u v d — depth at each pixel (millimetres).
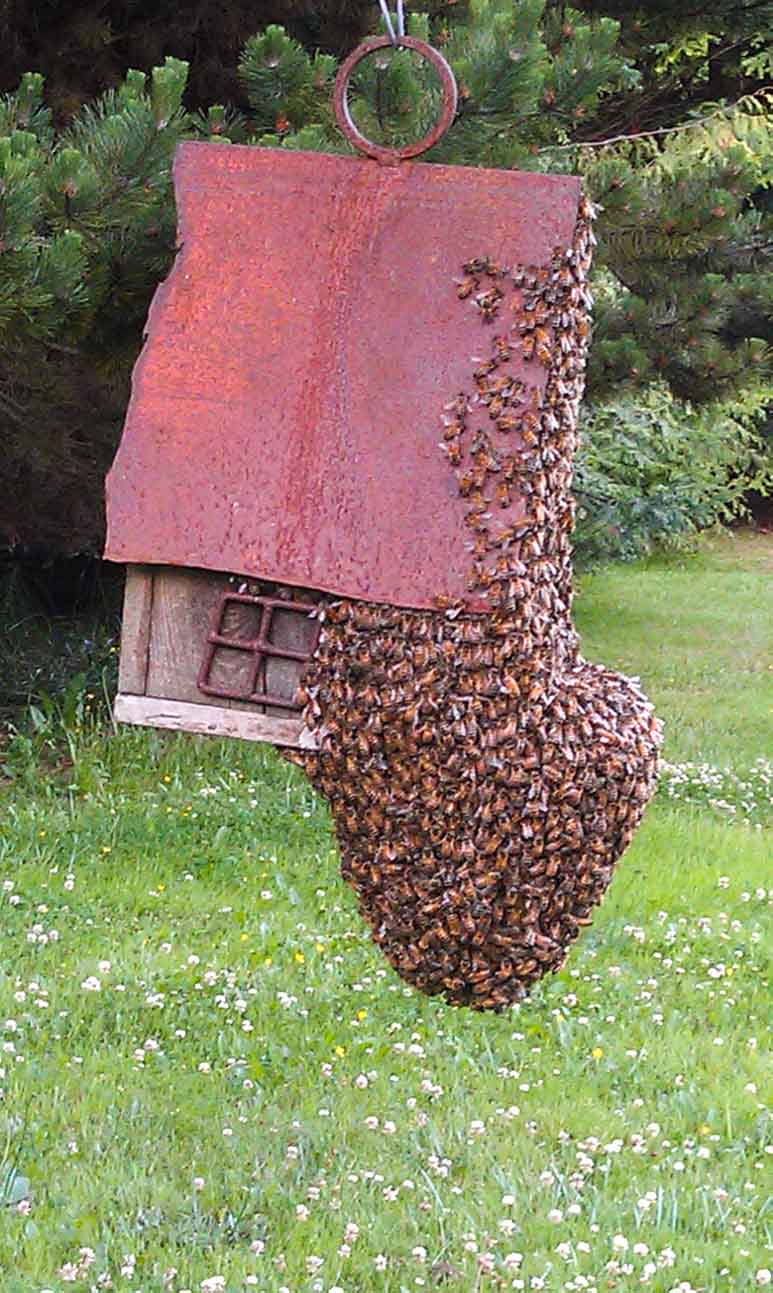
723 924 5941
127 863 6406
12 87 8109
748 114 11219
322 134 5809
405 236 2844
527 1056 4672
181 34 8203
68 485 8414
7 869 6246
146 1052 4582
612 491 14086
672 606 14703
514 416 2750
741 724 10062
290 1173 3906
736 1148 4137
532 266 2793
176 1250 3523
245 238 2889
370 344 2807
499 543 2729
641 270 8055
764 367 8367
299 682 2811
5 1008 4801
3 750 8023
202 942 5531
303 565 2754
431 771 2811
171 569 2820
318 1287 3322
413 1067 4547
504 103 5824
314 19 8258
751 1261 3561
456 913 2908
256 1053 4594
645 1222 3705
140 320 5969
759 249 8695
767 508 20812
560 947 2984
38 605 10016
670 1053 4723
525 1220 3705
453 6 7398
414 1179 3889
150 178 5312
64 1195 3730
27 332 5414
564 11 7281
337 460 2773
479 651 2750
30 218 4906
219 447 2797
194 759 7957
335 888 6180
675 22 9250
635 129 10719
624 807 2910
